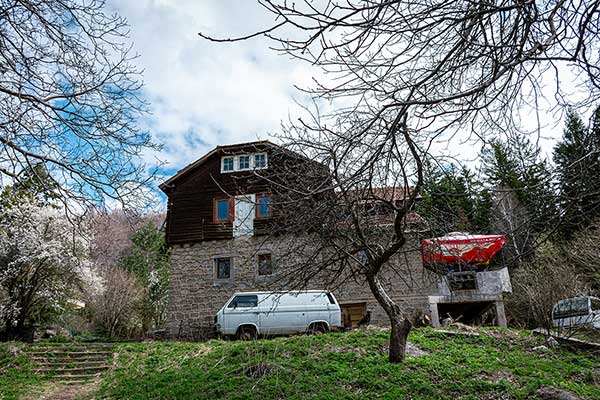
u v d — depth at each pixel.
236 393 8.90
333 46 3.01
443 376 8.85
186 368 11.45
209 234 19.69
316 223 6.07
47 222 17.75
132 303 24.58
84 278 19.70
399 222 8.17
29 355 13.78
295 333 15.45
